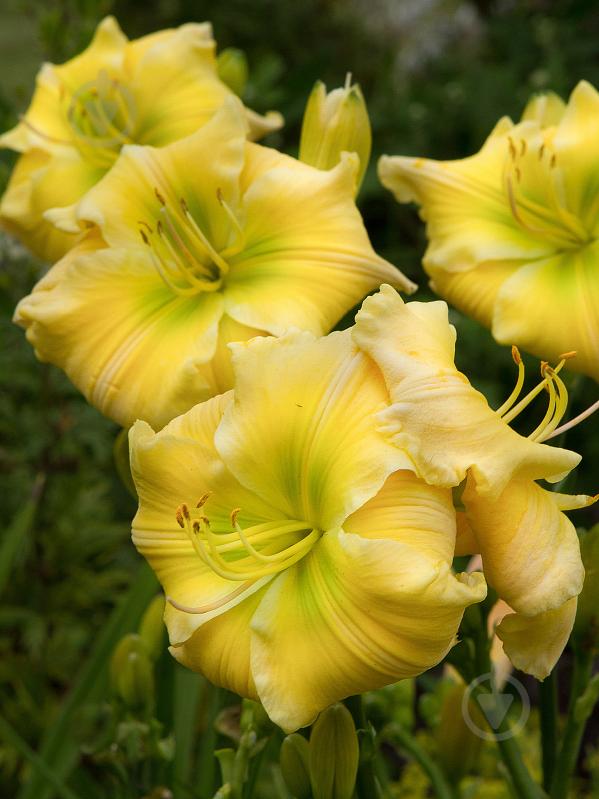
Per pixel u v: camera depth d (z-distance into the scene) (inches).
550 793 21.9
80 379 21.5
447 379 16.3
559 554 16.5
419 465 15.8
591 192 22.9
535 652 17.1
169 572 17.7
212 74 26.3
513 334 22.5
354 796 21.1
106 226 22.0
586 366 22.2
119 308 21.6
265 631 16.5
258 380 17.1
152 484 17.7
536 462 16.4
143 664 23.5
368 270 21.1
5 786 40.1
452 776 25.7
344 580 15.8
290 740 19.1
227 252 21.8
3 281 37.7
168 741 24.6
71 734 30.3
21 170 27.6
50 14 39.7
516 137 23.6
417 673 15.7
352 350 17.0
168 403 20.7
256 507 17.6
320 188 21.6
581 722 21.2
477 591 15.3
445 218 23.7
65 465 42.2
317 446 16.7
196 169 22.1
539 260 23.1
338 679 16.0
